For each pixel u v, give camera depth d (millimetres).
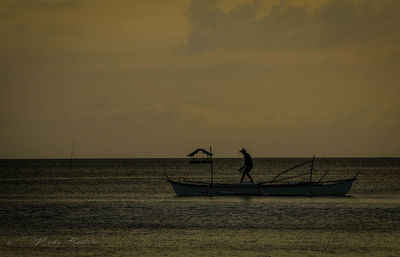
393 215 71688
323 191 94625
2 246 53000
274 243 53344
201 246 52219
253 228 62000
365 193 105875
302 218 69250
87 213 77438
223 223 65812
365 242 53594
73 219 71000
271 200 89438
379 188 122438
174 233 59250
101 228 63125
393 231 59469
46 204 91375
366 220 67500
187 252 49688
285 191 94000
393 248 50844
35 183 162125
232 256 48125
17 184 156500
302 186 94000
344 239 55094
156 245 52875
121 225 65250
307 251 49875
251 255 48438
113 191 122125
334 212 74688
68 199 101312
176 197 100062
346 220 67500
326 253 49062
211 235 57812
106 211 79500
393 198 93375
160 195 107312
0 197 107500
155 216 72812
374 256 47875
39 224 66688
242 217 70438
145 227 63500
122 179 186750
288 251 49969
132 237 57094
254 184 93938
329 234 57875
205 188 96625
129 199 98812
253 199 91375
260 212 75062
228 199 92062
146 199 97688
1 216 74688
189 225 64625
